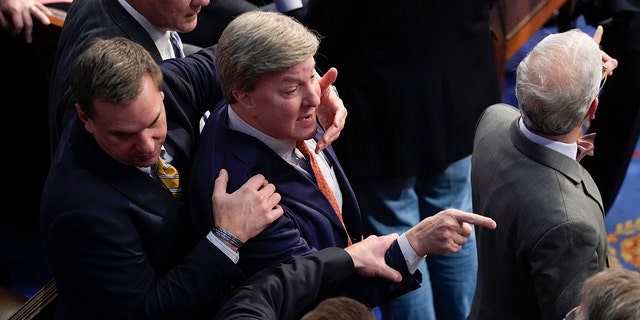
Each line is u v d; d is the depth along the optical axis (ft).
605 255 20.74
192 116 21.59
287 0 29.09
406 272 19.79
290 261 18.92
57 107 21.44
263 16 18.15
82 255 18.43
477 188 22.35
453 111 28.30
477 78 28.55
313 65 18.30
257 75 17.81
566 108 19.53
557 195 20.07
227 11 29.19
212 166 19.22
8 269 32.09
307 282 18.60
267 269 18.88
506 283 21.83
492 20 33.47
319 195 19.81
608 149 32.86
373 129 28.27
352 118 28.22
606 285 15.80
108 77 17.49
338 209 20.42
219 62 18.38
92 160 18.60
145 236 19.02
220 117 19.84
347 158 28.86
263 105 18.26
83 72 17.71
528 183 20.51
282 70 17.81
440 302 31.73
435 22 26.84
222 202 18.62
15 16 28.35
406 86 27.37
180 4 22.02
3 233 33.50
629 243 36.47
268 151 19.27
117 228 18.38
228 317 18.01
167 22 22.38
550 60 19.70
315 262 18.85
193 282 18.48
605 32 31.35
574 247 19.75
